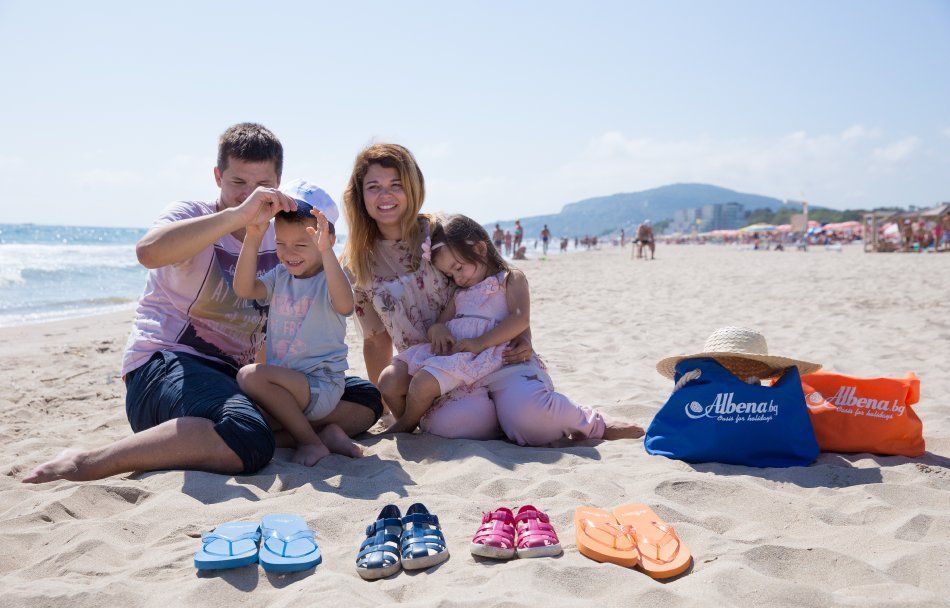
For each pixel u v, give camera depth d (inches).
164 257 111.3
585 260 1163.9
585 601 70.0
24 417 171.6
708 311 381.4
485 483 109.8
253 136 127.2
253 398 125.0
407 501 102.7
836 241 1955.0
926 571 77.5
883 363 219.1
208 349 131.6
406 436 137.9
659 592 72.0
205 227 112.5
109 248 1777.8
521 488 108.7
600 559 80.9
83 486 102.8
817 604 70.0
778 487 108.7
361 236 144.6
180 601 72.5
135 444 111.7
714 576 75.2
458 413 137.1
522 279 144.8
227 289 129.5
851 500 101.7
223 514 96.5
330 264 125.8
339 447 127.6
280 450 129.3
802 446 120.6
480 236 143.2
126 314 436.1
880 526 92.8
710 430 122.3
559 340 280.8
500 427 142.3
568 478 110.9
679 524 90.8
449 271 144.0
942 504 101.0
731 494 103.7
